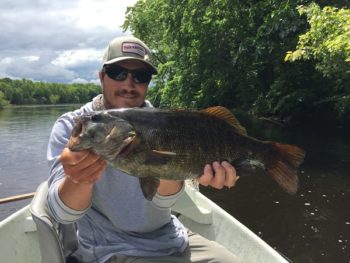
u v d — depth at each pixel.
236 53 5.14
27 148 5.02
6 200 1.63
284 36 4.02
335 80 4.48
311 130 4.66
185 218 1.23
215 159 0.67
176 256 0.81
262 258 0.96
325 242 1.74
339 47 2.38
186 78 6.10
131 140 0.61
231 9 5.17
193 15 5.37
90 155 0.59
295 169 0.69
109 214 0.78
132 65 0.82
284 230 1.89
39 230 0.77
